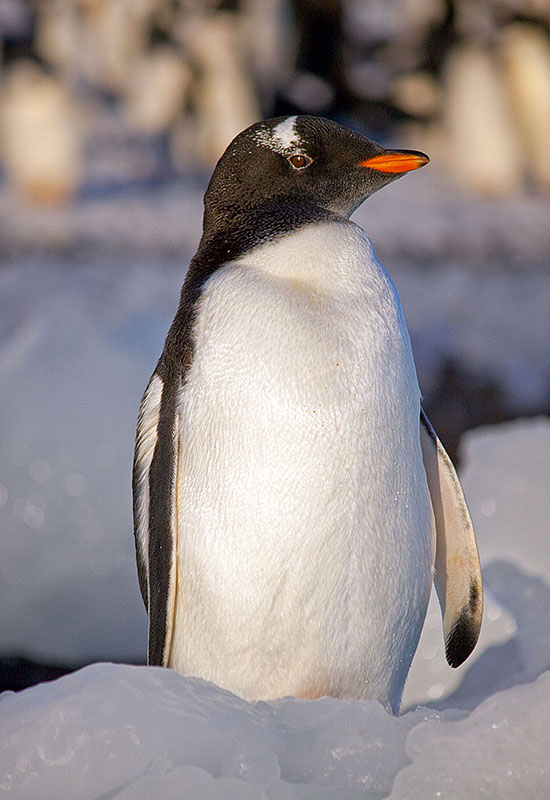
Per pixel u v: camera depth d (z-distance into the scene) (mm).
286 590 5918
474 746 4961
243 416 5844
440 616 8453
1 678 11016
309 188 6414
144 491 6566
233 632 6004
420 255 27531
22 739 4984
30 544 11836
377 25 33750
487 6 31594
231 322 5938
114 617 11898
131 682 5215
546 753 4910
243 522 5875
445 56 32531
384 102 34281
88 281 24922
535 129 32750
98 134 41094
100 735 4949
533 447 9711
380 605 6059
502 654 8305
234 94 32719
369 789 5105
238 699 5422
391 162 6410
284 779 5152
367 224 28922
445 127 33906
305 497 5828
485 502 9422
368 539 5953
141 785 4734
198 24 32656
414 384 6207
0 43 29078
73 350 12750
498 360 22031
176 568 6117
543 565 8875
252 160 6422
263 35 32594
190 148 36188
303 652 6020
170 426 6109
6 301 23578
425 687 8375
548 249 28000
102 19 40469
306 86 33312
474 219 29625
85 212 29766
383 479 5965
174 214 29891
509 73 32156
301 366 5812
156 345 13617
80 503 11906
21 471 11906
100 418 12211
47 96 29047
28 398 12211
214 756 5047
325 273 6027
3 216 28844
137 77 38531
